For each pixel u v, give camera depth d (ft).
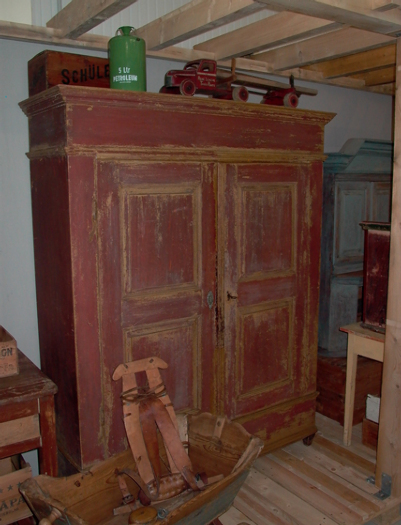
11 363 5.92
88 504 5.82
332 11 5.57
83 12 6.39
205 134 7.00
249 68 9.17
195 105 6.73
